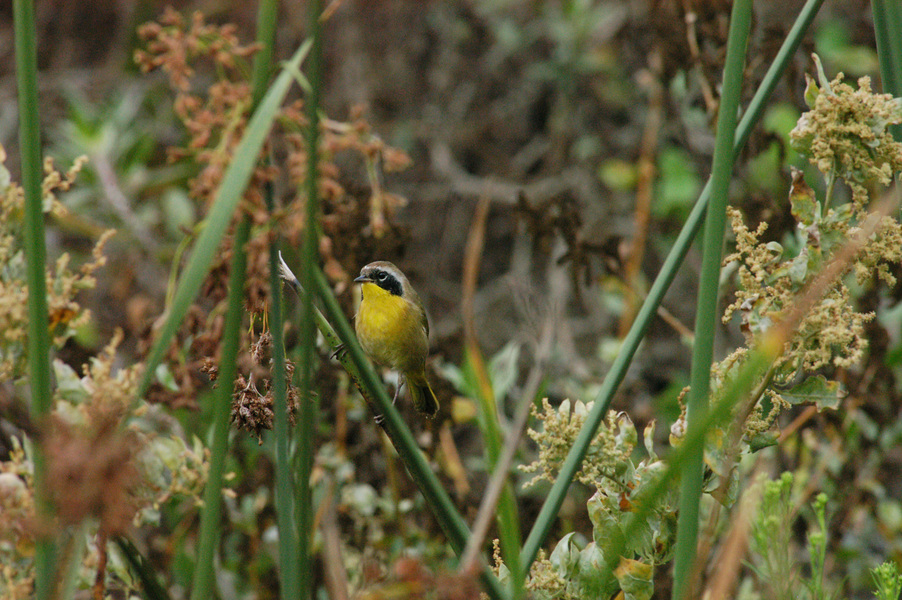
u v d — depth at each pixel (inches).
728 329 443.8
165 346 149.7
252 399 198.2
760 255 212.1
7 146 676.7
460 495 379.2
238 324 169.8
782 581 225.5
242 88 171.3
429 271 703.7
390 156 202.4
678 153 533.0
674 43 376.2
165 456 234.4
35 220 174.6
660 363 586.9
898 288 346.0
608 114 743.1
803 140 217.5
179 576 369.1
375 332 361.1
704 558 183.8
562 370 519.5
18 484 206.5
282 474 176.1
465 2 789.2
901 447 438.9
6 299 208.4
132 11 754.2
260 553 394.9
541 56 794.8
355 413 386.9
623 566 216.4
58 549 200.2
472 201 761.0
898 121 210.2
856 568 379.6
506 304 685.9
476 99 791.7
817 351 206.5
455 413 378.0
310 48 159.9
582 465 217.6
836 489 371.6
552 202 376.5
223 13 772.6
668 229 542.3
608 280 410.6
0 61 776.9
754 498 207.3
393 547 379.6
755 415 214.8
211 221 148.9
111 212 568.1
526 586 219.9
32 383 175.8
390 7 779.4
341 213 358.6
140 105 738.2
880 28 226.4
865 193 211.6
